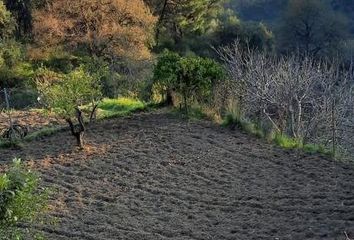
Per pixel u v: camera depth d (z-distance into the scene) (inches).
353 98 557.3
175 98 586.2
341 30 1726.1
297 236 295.6
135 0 1147.3
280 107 526.3
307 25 1702.8
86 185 393.4
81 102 482.3
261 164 424.8
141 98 716.7
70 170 423.5
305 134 499.5
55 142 496.4
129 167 425.4
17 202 211.6
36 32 1108.5
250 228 314.0
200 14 1504.7
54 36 1108.5
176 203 357.7
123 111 585.0
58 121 580.4
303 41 1706.4
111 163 435.5
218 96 559.8
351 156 470.9
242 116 531.5
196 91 567.5
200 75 556.1
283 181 387.9
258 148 463.5
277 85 528.4
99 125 538.6
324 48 1672.0
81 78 456.4
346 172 401.4
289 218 322.7
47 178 406.3
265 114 533.3
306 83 530.0
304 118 565.6
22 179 213.6
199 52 1465.3
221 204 352.5
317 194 355.3
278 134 489.7
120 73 1013.8
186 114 560.7
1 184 205.0
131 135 502.6
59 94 448.8
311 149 458.3
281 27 1753.2
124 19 1139.3
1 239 228.8
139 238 307.7
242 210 341.1
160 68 568.1
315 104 526.9
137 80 864.3
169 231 314.7
